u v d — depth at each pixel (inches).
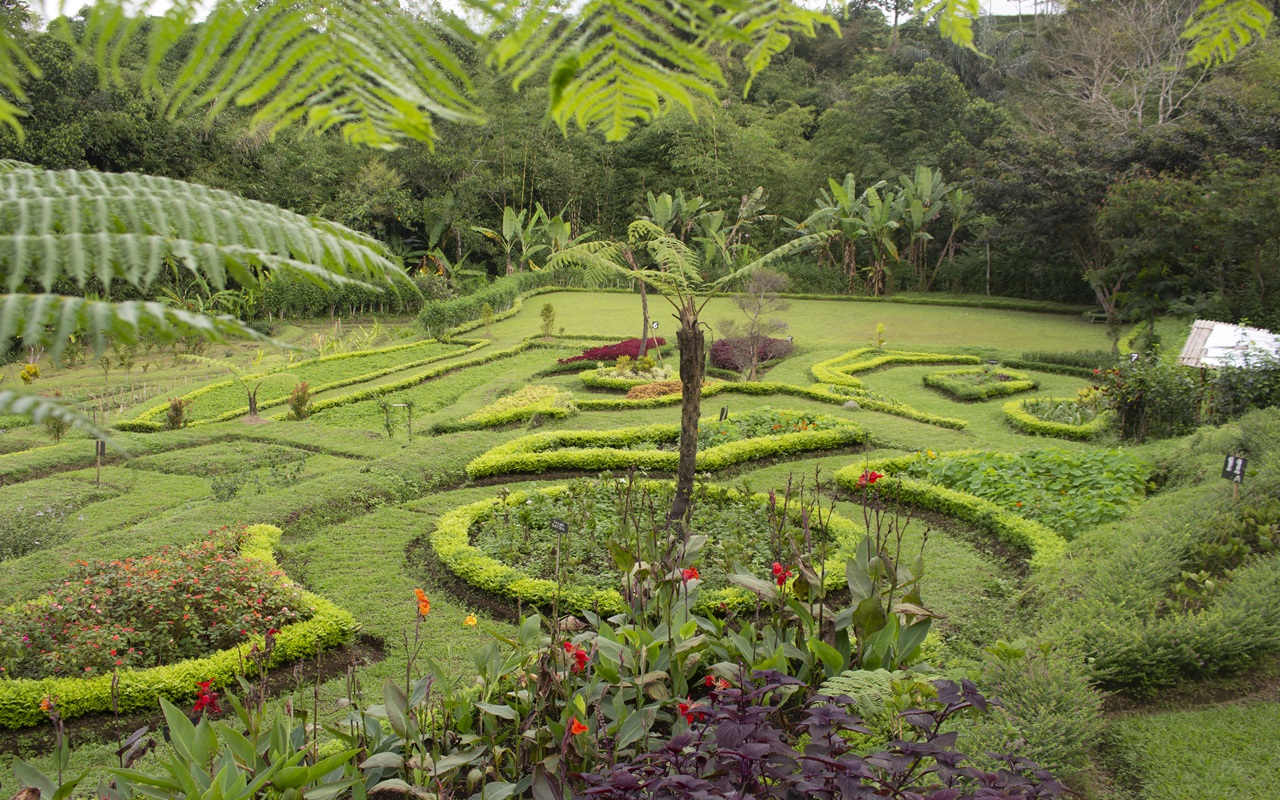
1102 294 727.1
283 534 292.2
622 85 43.4
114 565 225.9
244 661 172.1
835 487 339.3
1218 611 182.7
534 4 40.5
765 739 98.3
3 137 771.4
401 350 706.2
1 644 189.9
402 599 235.5
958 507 300.5
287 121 45.1
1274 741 152.2
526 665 145.2
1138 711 166.9
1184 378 392.2
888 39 1549.0
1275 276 594.2
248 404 528.4
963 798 94.6
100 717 179.2
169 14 44.1
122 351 588.4
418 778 123.2
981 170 903.1
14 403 40.3
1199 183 647.1
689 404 262.7
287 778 108.8
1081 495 295.7
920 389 551.2
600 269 292.4
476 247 1253.7
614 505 295.0
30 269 48.9
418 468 353.7
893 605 165.3
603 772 113.3
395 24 43.4
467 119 40.8
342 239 66.7
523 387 554.9
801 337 765.3
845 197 997.8
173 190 65.1
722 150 1252.5
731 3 39.2
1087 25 1070.4
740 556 246.5
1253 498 237.9
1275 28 785.6
